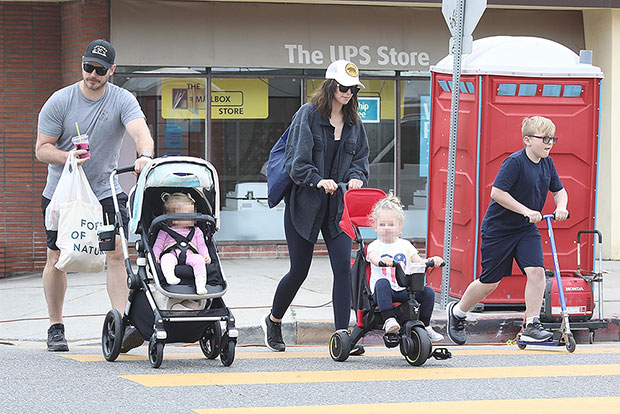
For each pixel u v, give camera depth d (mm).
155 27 17016
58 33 17141
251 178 17734
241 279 15344
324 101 8836
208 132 17453
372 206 8789
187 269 8266
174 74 17281
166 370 8086
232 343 8258
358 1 16859
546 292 11391
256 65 17312
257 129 17672
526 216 9797
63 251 9070
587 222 12625
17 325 12078
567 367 8492
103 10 16781
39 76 17109
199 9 17141
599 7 17344
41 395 6891
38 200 17156
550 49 12617
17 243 17125
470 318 11938
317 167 8883
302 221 8938
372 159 18125
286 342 11555
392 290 8438
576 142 12516
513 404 6715
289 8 17406
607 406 6680
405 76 18062
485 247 10234
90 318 12242
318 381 7566
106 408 6449
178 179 8398
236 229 17797
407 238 18344
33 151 17109
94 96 9391
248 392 7055
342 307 8898
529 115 12383
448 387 7352
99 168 9523
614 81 18094
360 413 6352
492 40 12797
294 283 9359
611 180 18109
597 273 11758
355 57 17641
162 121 17297
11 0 16906
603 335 12273
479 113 12234
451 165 12164
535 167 10016
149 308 8188
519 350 10266
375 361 8883
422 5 17344
